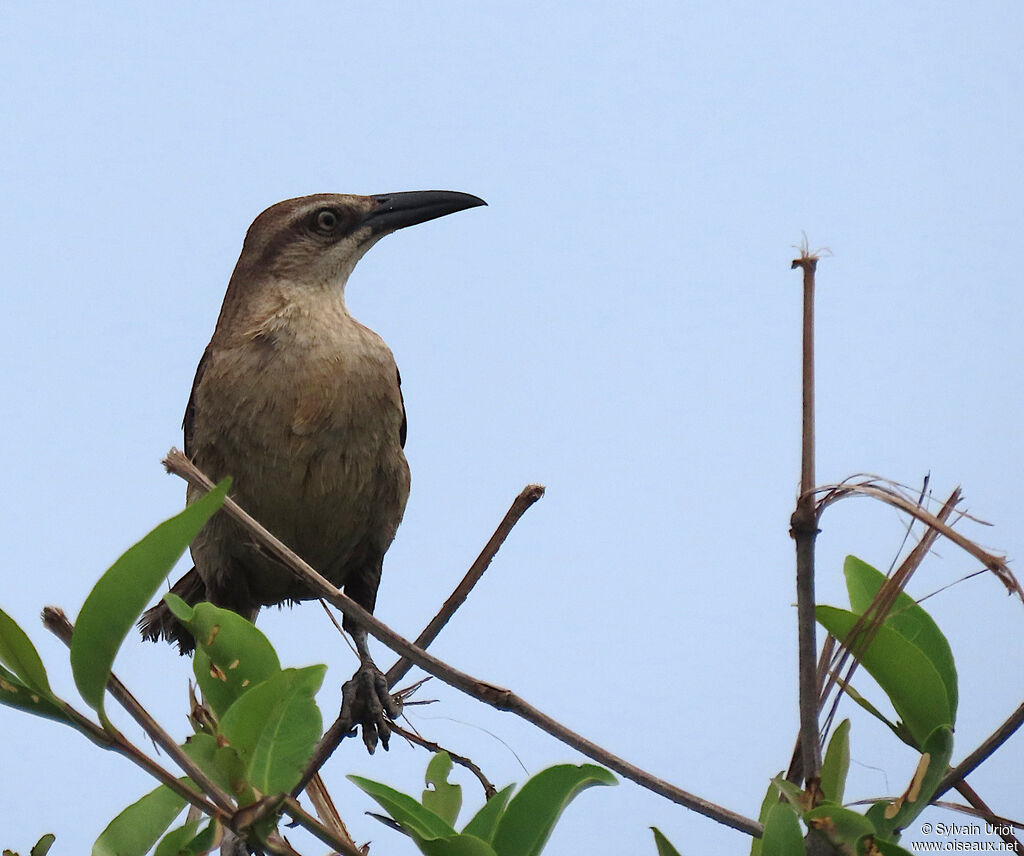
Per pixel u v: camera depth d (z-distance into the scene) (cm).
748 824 430
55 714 409
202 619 473
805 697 435
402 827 473
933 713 474
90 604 395
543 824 461
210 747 422
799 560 435
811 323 452
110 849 507
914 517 406
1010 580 384
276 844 428
